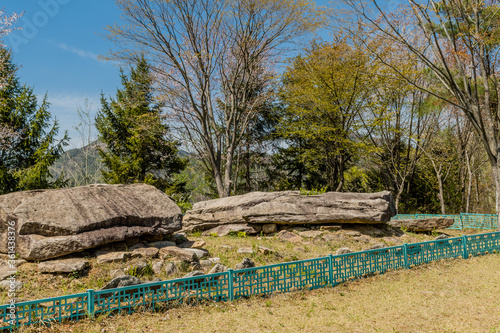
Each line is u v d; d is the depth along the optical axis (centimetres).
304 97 2233
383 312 596
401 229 1457
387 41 1970
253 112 2384
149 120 2250
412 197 3077
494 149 1525
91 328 490
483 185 3222
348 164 3086
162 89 2119
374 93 2289
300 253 1023
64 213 786
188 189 2934
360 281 793
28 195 793
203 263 827
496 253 1128
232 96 2242
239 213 1291
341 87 2216
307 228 1253
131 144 2677
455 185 2925
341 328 526
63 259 733
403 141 2809
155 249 842
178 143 2505
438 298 674
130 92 2577
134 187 982
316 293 702
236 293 649
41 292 627
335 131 2272
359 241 1191
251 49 2131
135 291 608
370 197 1333
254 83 2352
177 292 624
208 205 1434
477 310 603
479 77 1662
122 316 536
